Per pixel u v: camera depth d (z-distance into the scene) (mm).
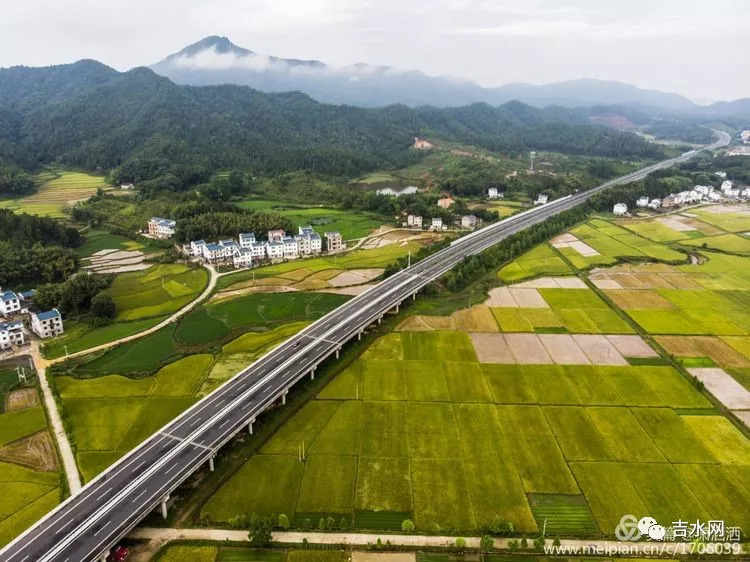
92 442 123812
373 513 104812
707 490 111438
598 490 110938
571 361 165625
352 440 126125
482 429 130625
